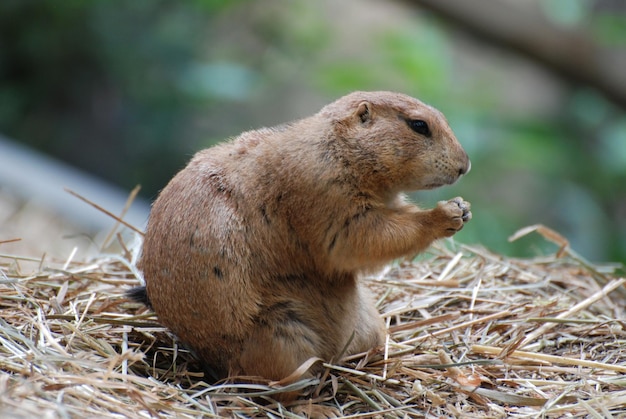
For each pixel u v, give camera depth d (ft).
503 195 94.89
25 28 95.35
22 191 70.18
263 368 31.30
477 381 31.60
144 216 68.54
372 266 32.73
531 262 43.47
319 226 31.94
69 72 97.96
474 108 84.89
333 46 120.47
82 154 98.84
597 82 70.13
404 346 34.83
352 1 125.39
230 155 33.40
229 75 98.12
